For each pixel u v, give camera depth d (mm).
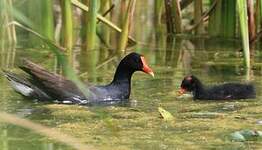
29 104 12523
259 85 14234
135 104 12648
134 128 10586
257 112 11828
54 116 11453
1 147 9273
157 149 9227
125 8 19656
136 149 9211
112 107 12406
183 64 17078
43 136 9992
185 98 13266
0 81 14602
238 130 10406
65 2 17625
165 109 12125
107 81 14695
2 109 11945
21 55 17938
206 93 13250
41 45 19344
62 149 9172
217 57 18109
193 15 23266
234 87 13297
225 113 11750
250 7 19000
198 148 9297
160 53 18844
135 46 20047
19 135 10086
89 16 17984
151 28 23172
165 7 21875
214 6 20562
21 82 13062
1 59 17281
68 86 12961
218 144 9547
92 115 11594
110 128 10500
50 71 14172
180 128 10594
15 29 19500
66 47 18000
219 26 20719
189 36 21594
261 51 18625
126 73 13469
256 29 19484
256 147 9359
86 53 18359
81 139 9766
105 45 20078
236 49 19406
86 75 15422
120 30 18906
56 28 21141
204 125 10789
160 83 14641
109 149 9180
